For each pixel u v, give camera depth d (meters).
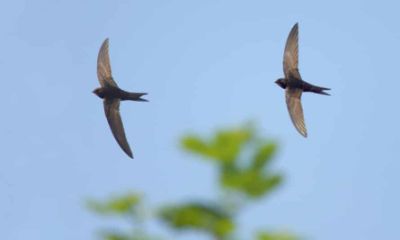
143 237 7.10
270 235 6.76
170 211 6.86
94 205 7.27
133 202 7.21
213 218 6.84
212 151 7.34
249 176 7.06
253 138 7.43
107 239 7.12
